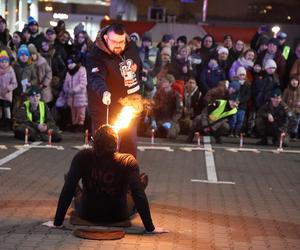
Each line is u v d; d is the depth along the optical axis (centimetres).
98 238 557
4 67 1250
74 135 1273
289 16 2800
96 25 2272
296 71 1371
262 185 852
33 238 556
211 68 1357
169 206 704
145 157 1035
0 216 626
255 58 1411
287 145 1250
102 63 648
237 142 1279
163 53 1366
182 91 1330
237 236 598
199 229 616
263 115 1251
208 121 1233
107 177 584
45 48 1333
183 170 934
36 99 1155
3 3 1892
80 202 618
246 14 2783
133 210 637
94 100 657
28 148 1062
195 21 2628
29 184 784
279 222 658
